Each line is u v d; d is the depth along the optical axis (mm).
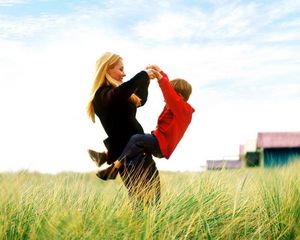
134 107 4379
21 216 3596
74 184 4758
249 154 37125
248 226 4328
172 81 4820
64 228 3262
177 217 3971
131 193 4238
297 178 5938
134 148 4273
